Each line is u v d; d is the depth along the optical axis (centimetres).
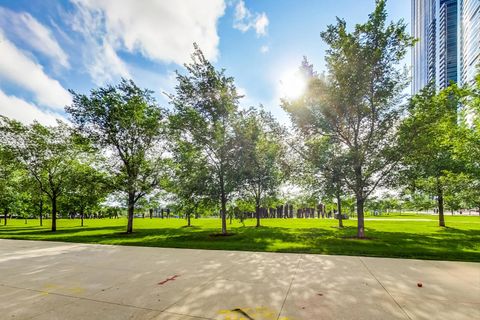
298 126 1611
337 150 1588
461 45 7994
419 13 13538
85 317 423
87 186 2123
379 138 1482
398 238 1434
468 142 1653
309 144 1543
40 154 2438
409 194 1781
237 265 791
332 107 1571
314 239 1424
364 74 1439
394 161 1438
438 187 2164
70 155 2600
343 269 734
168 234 1858
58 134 2542
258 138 1805
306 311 437
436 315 422
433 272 699
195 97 1861
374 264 800
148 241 1430
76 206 3456
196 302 482
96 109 2030
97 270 743
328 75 1627
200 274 685
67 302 491
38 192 2633
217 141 1705
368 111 1527
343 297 504
